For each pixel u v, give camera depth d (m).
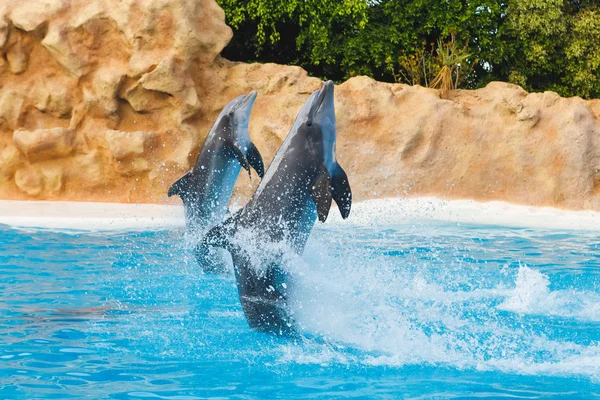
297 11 27.62
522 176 24.03
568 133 23.75
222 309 9.78
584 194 23.62
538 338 8.60
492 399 6.39
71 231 16.38
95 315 9.33
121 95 23.19
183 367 7.24
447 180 24.11
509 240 16.81
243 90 24.41
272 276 8.18
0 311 9.45
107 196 23.16
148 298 10.37
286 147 8.41
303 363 7.46
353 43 27.80
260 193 8.25
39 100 23.19
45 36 22.94
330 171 8.35
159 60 22.95
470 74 29.95
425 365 7.47
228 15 27.25
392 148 24.08
